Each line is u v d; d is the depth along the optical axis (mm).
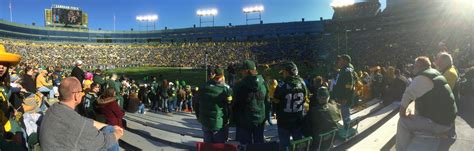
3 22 97875
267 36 107125
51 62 86125
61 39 114500
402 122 4781
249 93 5969
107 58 98688
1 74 3898
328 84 12320
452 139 4770
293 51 80188
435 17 58812
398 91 11000
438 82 4414
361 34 73312
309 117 5805
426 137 4613
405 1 68750
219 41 107188
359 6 84625
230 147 5551
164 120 11711
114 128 3887
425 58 4684
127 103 11062
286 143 5902
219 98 6188
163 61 94438
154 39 124812
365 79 14008
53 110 3459
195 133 8414
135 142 7711
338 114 5887
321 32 93188
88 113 6719
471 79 7004
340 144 6242
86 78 9977
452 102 4457
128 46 108125
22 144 4336
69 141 3367
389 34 66312
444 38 53344
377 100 12898
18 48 87562
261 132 6273
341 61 7301
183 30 121062
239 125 6164
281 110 5844
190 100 19281
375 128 8047
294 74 5867
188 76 56000
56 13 114438
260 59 81000
